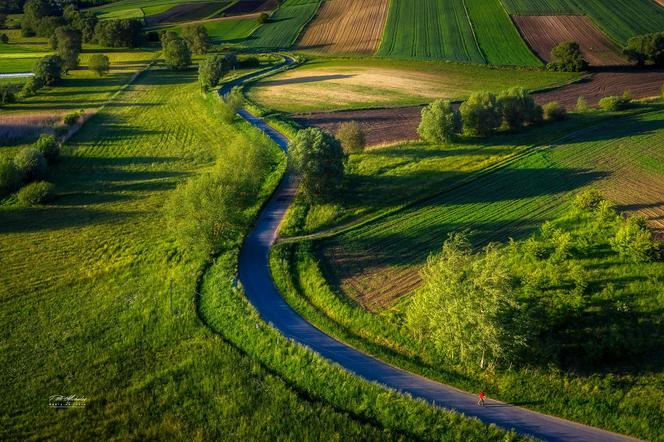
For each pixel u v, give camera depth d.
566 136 77.94
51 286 46.72
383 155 73.62
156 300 43.19
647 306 37.91
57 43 164.50
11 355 36.84
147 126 99.19
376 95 110.50
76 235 57.03
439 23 171.62
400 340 36.41
